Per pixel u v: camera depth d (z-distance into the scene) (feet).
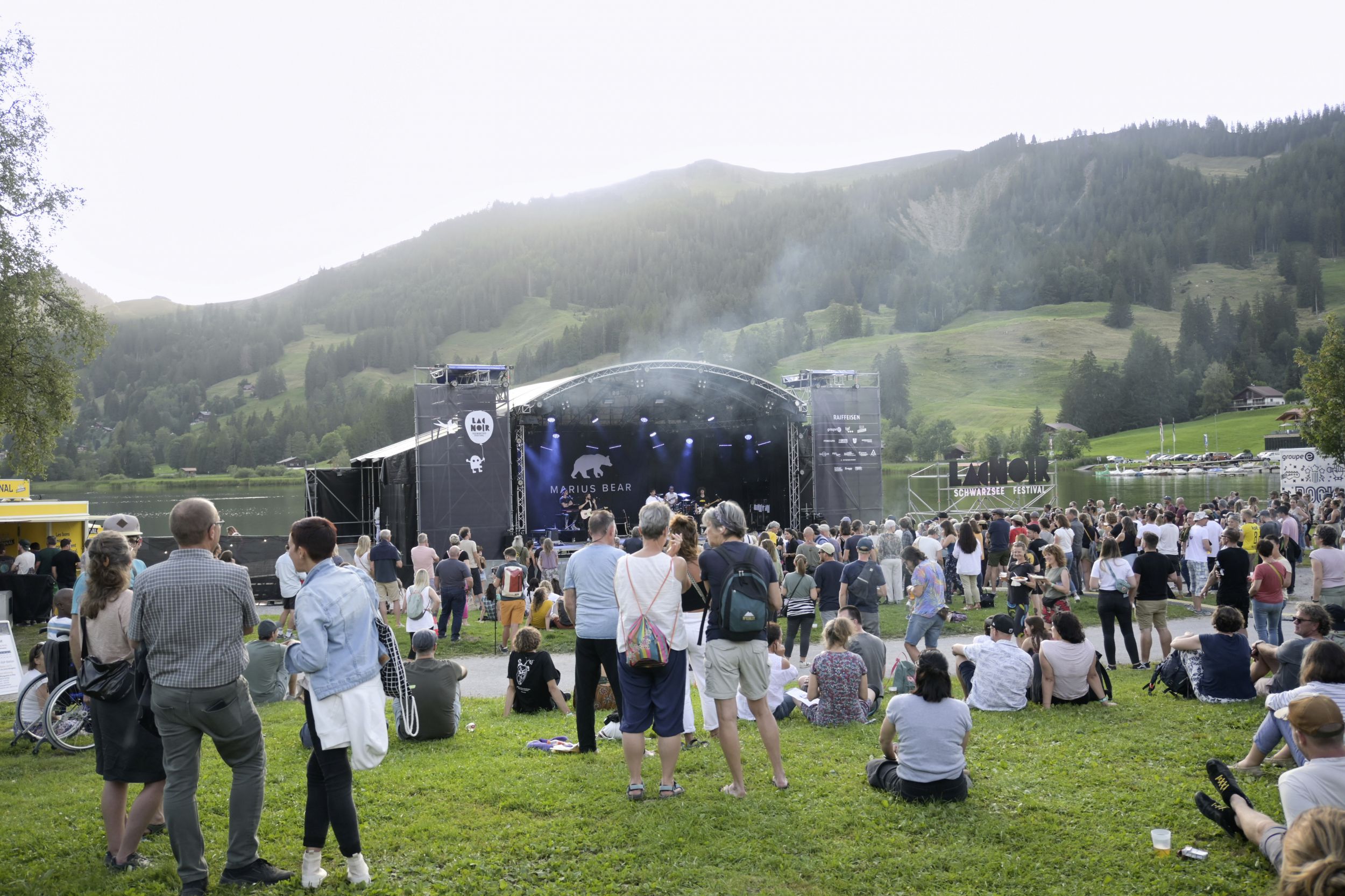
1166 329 612.70
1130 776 20.07
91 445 560.61
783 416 105.70
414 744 23.59
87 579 15.76
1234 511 67.87
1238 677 26.71
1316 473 106.52
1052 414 451.53
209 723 13.99
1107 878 15.03
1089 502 78.02
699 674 23.80
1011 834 16.79
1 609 51.88
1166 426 430.61
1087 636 45.32
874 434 100.42
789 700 26.58
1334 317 95.86
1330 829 7.68
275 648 30.07
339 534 102.53
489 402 85.56
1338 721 14.24
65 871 15.24
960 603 54.75
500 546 85.56
